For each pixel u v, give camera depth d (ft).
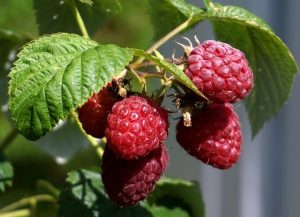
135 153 0.86
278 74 1.12
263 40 1.10
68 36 0.87
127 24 2.17
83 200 1.09
